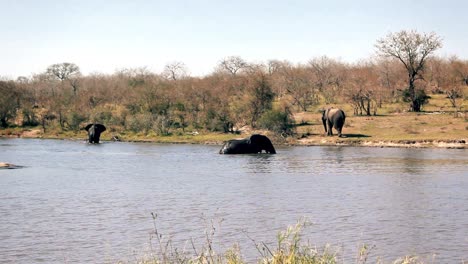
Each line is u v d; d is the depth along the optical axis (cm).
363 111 10219
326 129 8306
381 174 4653
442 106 10400
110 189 3912
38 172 4925
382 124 8762
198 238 2523
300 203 3325
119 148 7669
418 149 7106
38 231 2652
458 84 11306
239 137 8581
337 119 8062
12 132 10294
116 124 10194
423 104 10375
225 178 4469
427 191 3750
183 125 9588
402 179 4341
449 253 2275
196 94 10262
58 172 4925
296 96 10962
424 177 4450
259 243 2420
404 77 12269
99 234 2595
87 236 2556
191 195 3638
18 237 2544
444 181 4219
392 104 10894
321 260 1642
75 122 10300
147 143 8625
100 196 3609
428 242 2439
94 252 2300
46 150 7338
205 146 7969
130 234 2595
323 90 12575
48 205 3291
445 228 2688
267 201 3397
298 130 8588
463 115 9112
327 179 4362
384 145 7556
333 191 3766
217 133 9100
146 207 3225
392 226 2725
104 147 7856
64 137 9769
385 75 12662
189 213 3056
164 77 15950
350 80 12006
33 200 3462
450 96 11006
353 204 3288
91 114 10494
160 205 3284
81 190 3862
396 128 8456
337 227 2709
